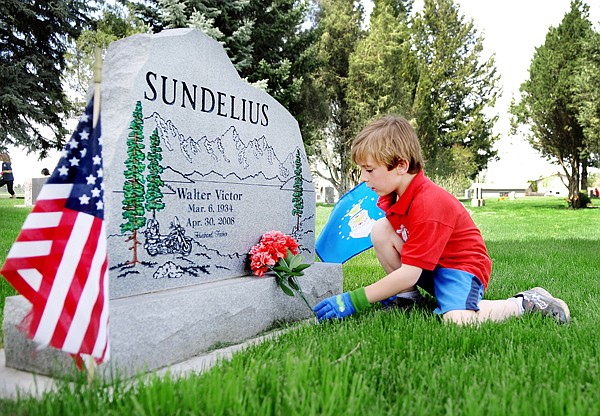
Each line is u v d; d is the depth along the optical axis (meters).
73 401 1.59
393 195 3.12
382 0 35.22
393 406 1.66
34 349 2.16
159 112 2.81
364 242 4.41
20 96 16.39
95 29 19.77
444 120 39.03
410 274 2.87
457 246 3.02
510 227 13.16
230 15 17.05
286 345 2.35
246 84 3.47
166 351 2.47
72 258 1.86
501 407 1.56
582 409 1.51
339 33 29.78
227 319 2.88
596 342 2.42
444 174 33.38
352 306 2.94
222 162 3.24
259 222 3.56
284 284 3.31
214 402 1.58
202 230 3.07
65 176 1.91
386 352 2.28
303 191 4.05
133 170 2.64
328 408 1.56
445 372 1.94
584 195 25.58
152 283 2.73
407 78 31.80
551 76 24.56
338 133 29.75
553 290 4.15
